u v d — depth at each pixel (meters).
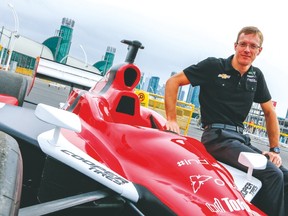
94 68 82.56
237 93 3.51
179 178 2.07
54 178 2.20
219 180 2.15
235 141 3.25
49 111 1.91
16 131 2.28
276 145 3.70
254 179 2.86
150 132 2.41
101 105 2.70
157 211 1.88
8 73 4.29
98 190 2.06
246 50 3.40
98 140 2.37
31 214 1.60
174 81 3.49
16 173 1.57
